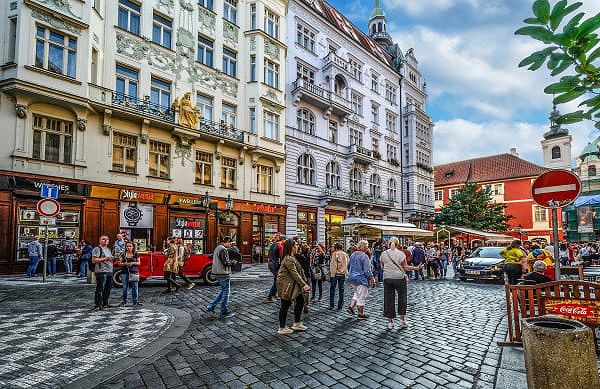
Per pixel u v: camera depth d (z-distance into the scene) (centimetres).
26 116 1528
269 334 671
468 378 463
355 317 830
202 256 1355
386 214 3716
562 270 1074
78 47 1644
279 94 2634
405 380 457
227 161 2344
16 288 1173
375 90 3781
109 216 1752
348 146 3306
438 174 6284
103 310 867
